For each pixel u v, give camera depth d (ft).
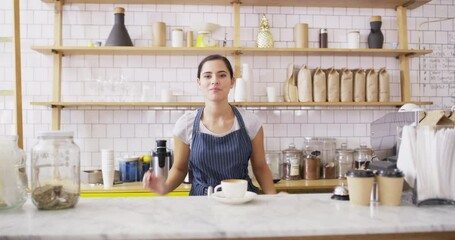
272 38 11.07
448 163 4.38
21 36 11.30
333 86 10.98
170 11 11.57
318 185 9.78
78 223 3.74
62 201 4.27
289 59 11.75
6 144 4.31
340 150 11.19
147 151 11.50
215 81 6.61
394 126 5.65
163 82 11.56
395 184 4.36
